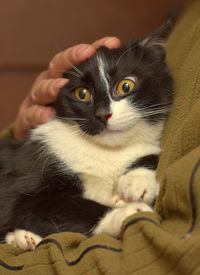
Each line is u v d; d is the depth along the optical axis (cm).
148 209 86
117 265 69
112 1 268
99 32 271
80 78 122
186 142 85
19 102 271
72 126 122
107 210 100
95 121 115
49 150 120
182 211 72
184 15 198
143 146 121
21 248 99
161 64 127
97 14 268
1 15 257
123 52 125
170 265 65
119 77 117
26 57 266
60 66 134
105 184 116
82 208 102
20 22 261
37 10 261
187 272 63
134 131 118
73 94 124
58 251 76
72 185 114
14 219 110
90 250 73
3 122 271
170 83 124
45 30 265
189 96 103
